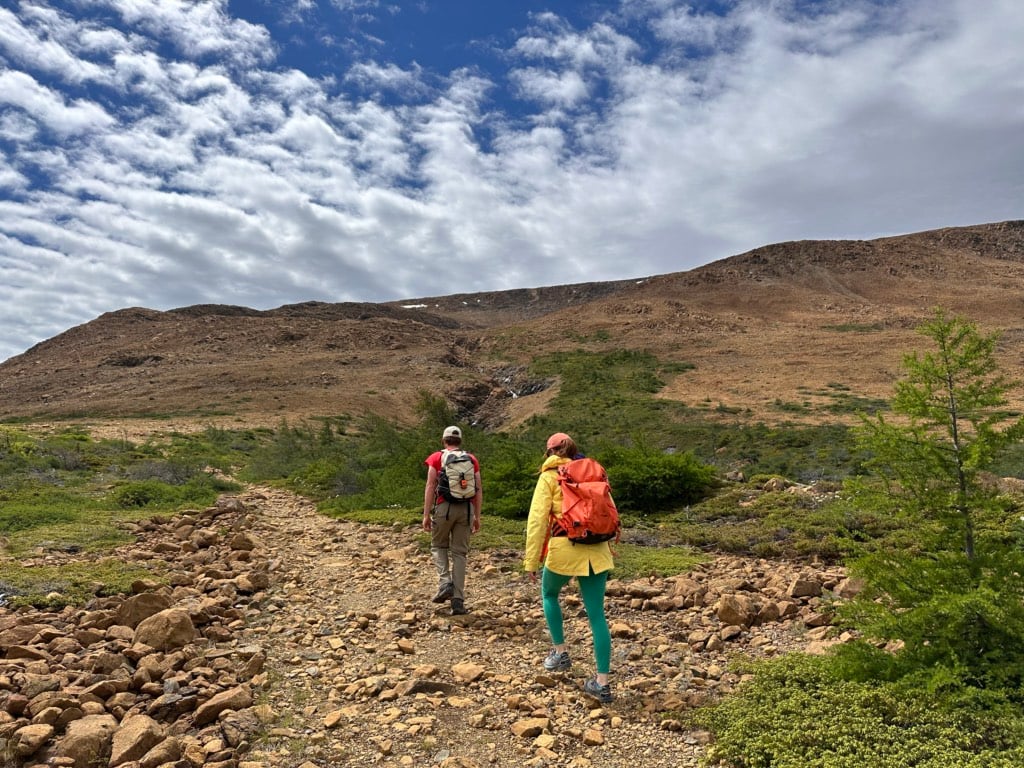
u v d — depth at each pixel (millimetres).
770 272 134250
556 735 3523
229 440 34844
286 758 3217
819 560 7598
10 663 3936
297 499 14734
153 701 3666
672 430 38500
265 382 70938
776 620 5543
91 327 121875
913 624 3717
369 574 7191
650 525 10141
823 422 39250
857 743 3049
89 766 3047
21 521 8867
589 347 88375
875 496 4074
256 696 3914
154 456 22344
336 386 70562
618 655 4781
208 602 5559
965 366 3775
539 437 34250
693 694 3980
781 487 12156
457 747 3389
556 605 4434
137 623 4926
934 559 4246
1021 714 3164
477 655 4746
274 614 5668
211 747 3199
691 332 92812
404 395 67812
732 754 3213
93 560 7082
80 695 3582
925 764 2832
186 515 10523
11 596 5418
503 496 11703
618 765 3236
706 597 6031
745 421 41688
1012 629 3414
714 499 11555
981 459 3668
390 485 13727
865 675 3748
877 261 134625
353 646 4922
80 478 14500
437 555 6008
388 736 3469
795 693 3646
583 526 4121
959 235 153125
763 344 79812
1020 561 3602
